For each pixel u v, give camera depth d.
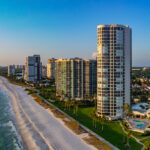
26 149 83.12
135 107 143.12
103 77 122.38
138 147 78.62
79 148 80.62
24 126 113.62
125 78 125.50
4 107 166.75
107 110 122.94
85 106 159.62
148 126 104.75
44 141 90.94
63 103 173.50
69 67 185.75
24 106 169.25
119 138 89.38
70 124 112.75
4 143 89.94
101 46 121.62
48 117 130.38
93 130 101.12
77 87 185.50
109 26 120.50
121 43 121.94
